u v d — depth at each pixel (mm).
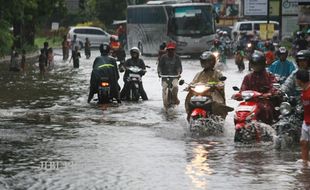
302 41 68125
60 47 136875
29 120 31625
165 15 94688
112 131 28250
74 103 39125
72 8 170000
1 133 27547
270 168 20812
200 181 19047
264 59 26234
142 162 21719
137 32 106312
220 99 28375
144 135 27219
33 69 71500
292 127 25000
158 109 36500
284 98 25484
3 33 81500
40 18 109188
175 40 92688
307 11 81562
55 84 52281
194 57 97062
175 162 21719
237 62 68062
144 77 59625
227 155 22922
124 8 162625
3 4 80812
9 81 55125
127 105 38469
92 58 98312
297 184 18703
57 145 24812
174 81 37531
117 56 75562
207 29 93000
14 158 22391
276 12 97250
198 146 24656
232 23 131625
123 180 19188
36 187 18391
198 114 27766
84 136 26906
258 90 26203
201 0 133875
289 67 30359
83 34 127625
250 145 24828
